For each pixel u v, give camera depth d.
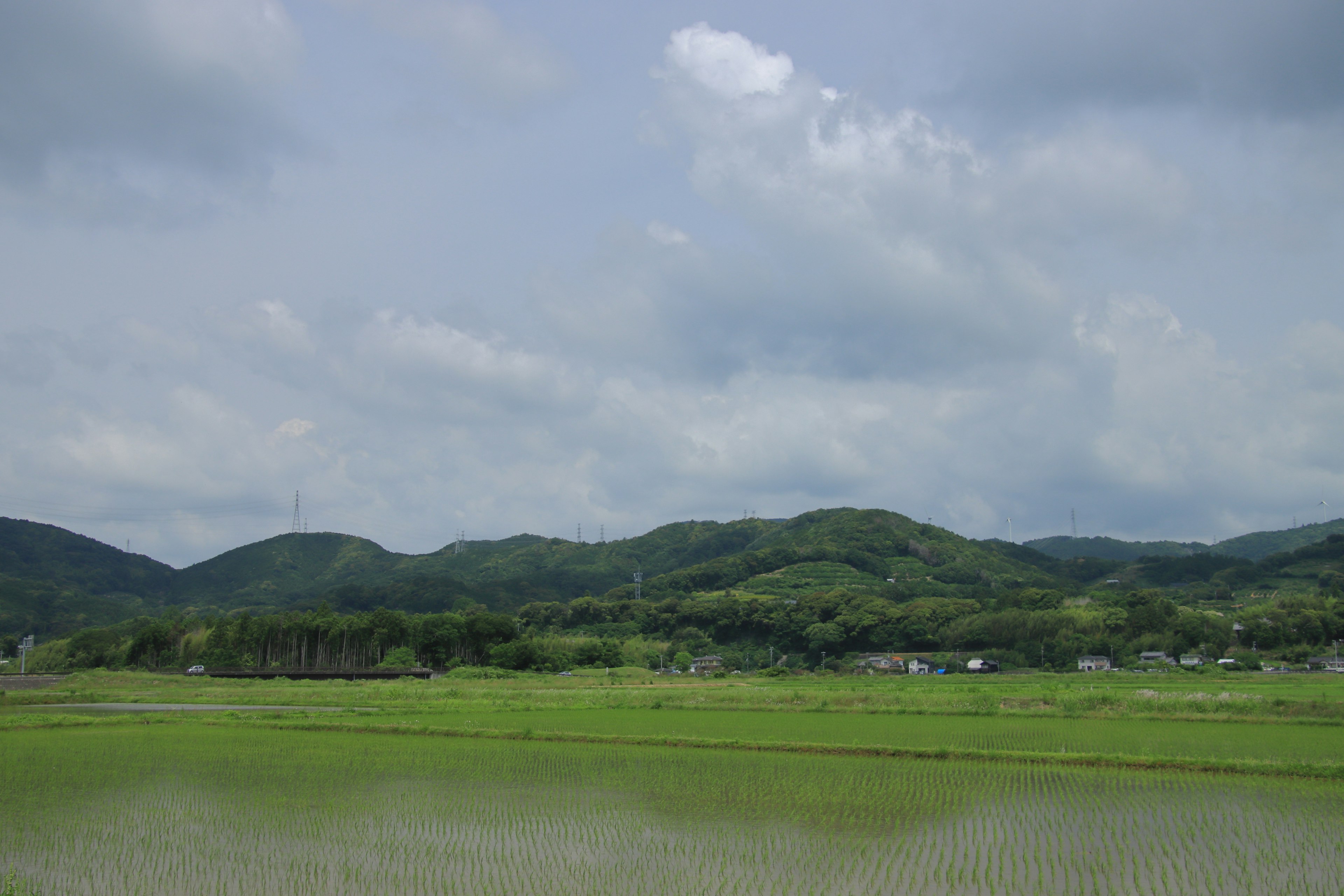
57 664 161.00
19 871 23.36
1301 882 21.56
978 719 55.34
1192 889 21.12
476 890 21.48
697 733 48.78
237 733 51.97
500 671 128.00
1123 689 72.31
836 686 88.88
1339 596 180.00
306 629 151.75
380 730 52.31
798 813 29.06
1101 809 29.23
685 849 24.75
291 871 23.19
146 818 29.05
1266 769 35.53
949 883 21.55
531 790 33.44
